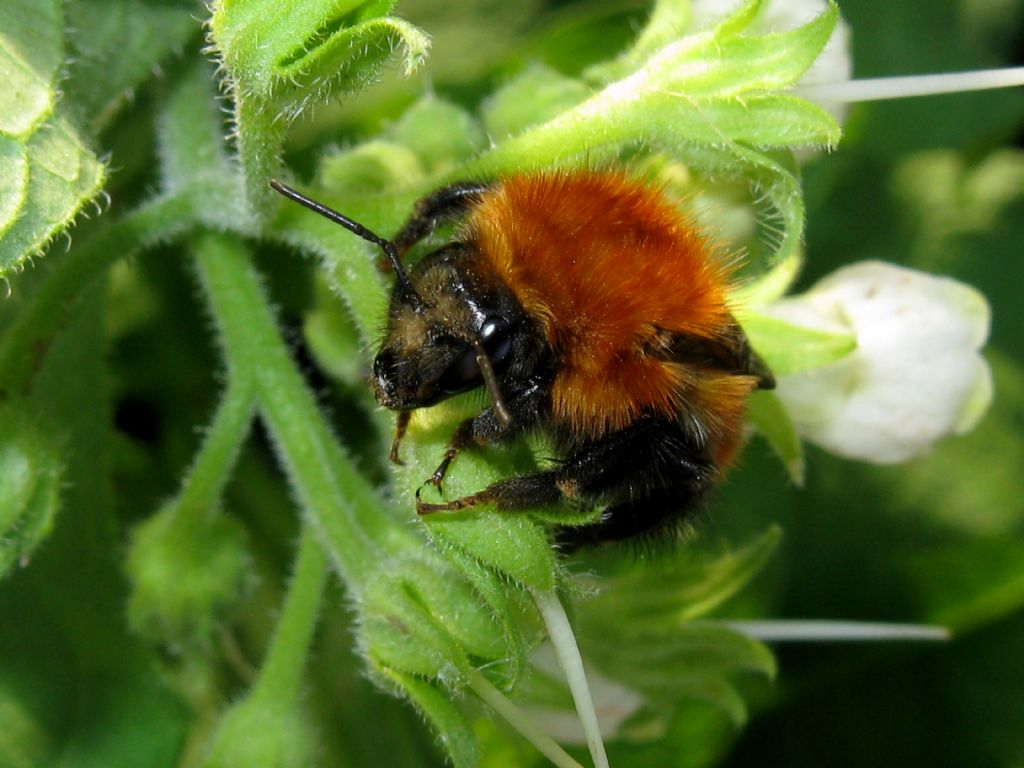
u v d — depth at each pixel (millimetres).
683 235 46
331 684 63
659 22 51
